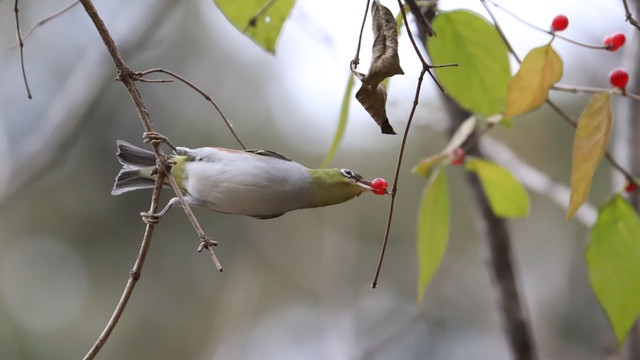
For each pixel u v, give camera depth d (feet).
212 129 54.03
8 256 51.24
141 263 12.77
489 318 43.29
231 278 49.73
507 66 17.29
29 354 49.34
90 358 11.79
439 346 41.60
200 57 54.60
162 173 13.58
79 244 52.60
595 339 41.24
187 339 50.57
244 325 46.62
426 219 17.54
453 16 16.97
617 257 15.78
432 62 17.81
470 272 46.47
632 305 15.70
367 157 53.52
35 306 50.85
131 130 52.65
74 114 35.68
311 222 44.47
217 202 17.13
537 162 47.39
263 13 17.69
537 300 41.55
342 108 16.89
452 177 50.96
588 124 13.65
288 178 17.13
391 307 42.29
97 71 36.32
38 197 52.01
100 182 52.70
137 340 50.93
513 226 45.91
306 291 49.26
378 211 50.78
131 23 37.32
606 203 15.81
